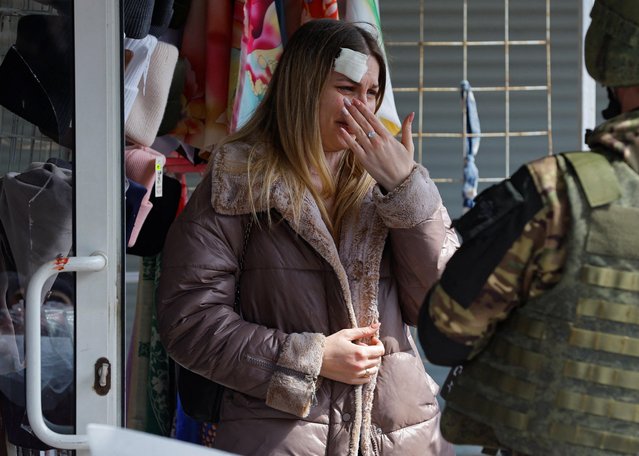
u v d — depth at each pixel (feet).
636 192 12.32
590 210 12.31
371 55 18.69
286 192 17.56
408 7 38.34
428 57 38.60
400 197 17.53
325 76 18.20
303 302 17.52
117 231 16.97
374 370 17.38
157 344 23.88
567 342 12.43
